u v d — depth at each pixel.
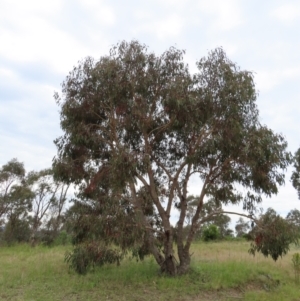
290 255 17.56
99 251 10.16
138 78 10.90
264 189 11.23
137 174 10.23
